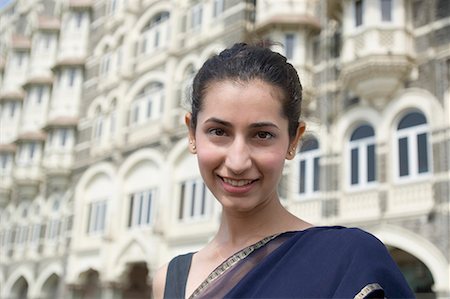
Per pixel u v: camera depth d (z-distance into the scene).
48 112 28.52
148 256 17.98
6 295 25.86
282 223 1.91
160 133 18.97
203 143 1.84
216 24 18.08
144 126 20.23
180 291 1.90
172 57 19.66
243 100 1.77
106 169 21.47
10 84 32.12
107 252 19.89
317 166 14.23
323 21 15.26
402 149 12.56
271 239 1.75
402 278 1.45
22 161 27.44
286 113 1.83
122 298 19.61
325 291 1.44
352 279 1.41
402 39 12.80
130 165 20.25
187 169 17.88
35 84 29.14
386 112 12.90
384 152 12.66
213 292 1.68
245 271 1.69
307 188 14.24
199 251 2.09
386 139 12.71
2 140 30.83
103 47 24.80
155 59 20.72
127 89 21.89
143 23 22.16
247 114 1.77
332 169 13.62
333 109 14.17
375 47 12.83
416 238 11.54
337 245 1.53
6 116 31.58
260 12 16.20
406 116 12.73
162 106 19.80
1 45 36.78
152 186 19.02
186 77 19.08
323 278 1.47
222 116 1.78
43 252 24.27
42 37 30.25
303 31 15.43
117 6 24.47
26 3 35.38
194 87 1.96
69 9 27.06
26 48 32.50
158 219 17.78
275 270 1.54
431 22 12.71
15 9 37.03
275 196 1.94
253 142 1.79
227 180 1.80
